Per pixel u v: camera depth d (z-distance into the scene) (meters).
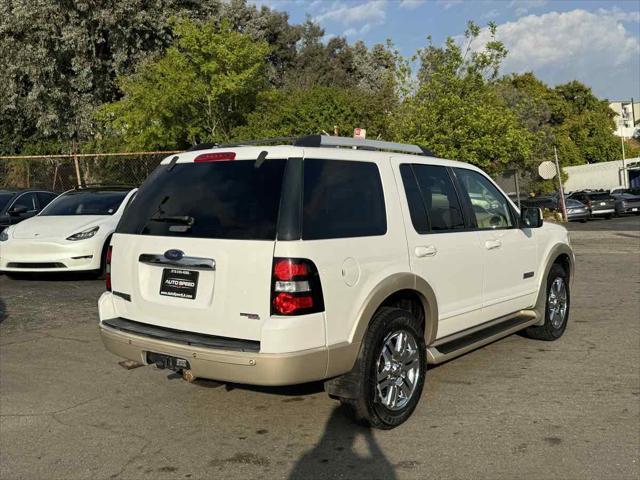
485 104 18.11
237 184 4.02
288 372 3.64
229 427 4.38
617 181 50.81
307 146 4.09
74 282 10.02
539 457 3.83
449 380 5.32
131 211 4.49
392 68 19.94
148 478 3.64
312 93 21.09
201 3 29.69
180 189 4.26
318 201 3.92
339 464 3.78
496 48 17.97
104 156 17.75
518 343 6.53
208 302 3.91
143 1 27.66
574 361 5.84
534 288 6.10
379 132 20.64
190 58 21.39
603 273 11.60
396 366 4.30
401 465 3.75
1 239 9.77
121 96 29.02
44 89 27.30
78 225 9.77
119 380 5.41
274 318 3.67
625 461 3.76
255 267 3.73
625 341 6.54
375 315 4.17
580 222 31.06
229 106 22.06
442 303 4.77
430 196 4.86
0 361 5.95
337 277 3.87
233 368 3.71
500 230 5.57
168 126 21.31
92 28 27.22
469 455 3.87
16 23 26.28
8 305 8.34
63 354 6.18
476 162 17.70
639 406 4.66
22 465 3.83
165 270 4.15
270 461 3.84
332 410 4.68
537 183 40.34
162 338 4.00
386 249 4.24
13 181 19.09
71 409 4.75
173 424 4.44
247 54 21.42
